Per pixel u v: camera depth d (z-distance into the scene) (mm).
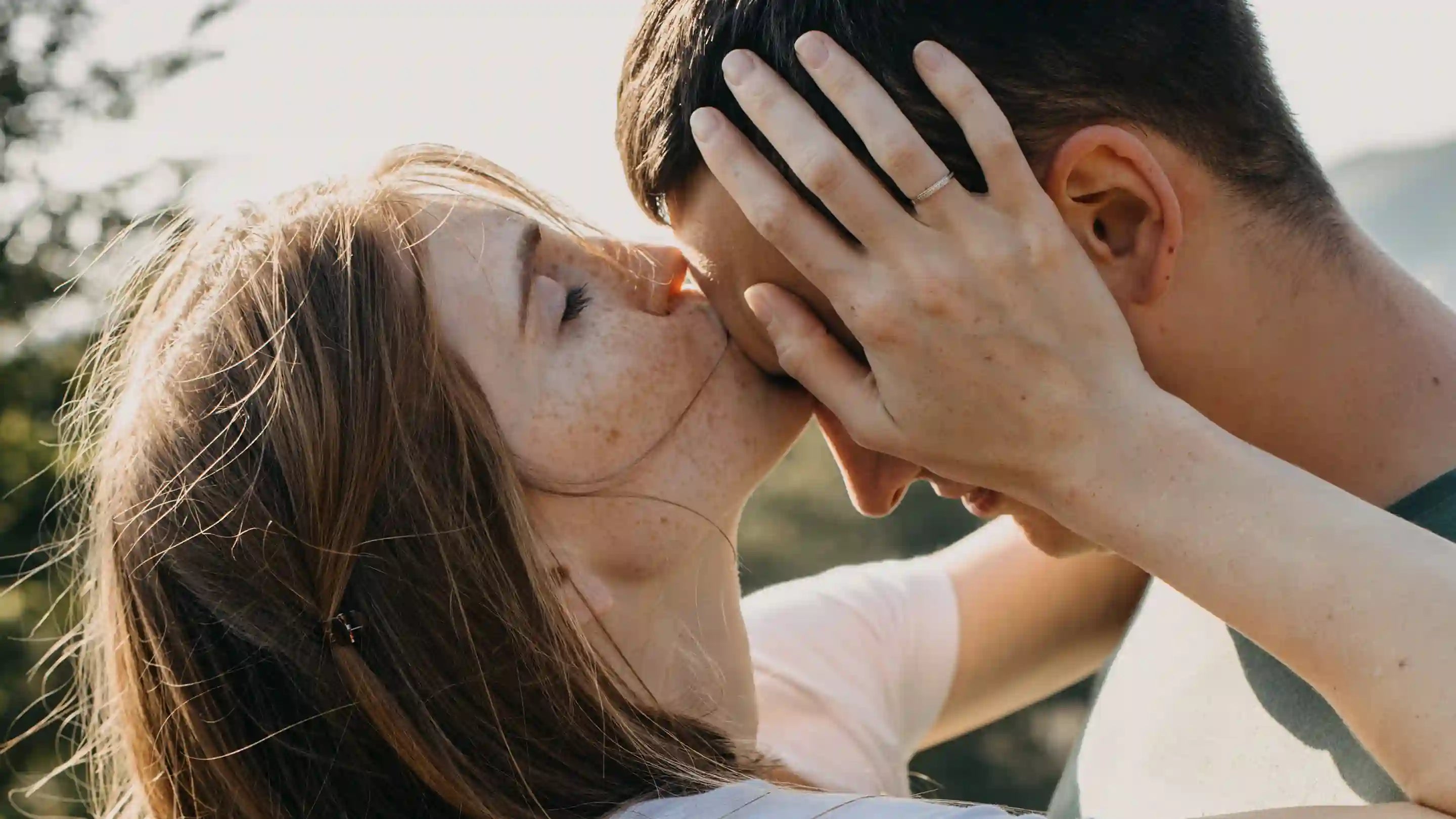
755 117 1315
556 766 1322
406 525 1303
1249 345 1373
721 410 1466
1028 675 2033
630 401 1394
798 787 1544
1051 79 1309
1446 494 1298
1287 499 1148
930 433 1310
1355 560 1097
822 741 1842
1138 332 1377
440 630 1301
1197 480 1186
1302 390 1377
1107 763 1635
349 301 1338
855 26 1312
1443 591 1063
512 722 1310
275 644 1317
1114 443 1225
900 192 1313
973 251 1257
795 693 1887
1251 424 1402
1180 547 1170
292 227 1411
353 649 1302
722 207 1426
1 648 7418
